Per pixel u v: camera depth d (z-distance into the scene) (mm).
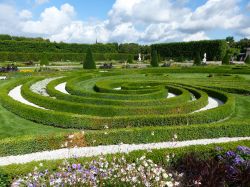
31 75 34188
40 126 14062
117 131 11609
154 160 9141
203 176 7027
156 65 53969
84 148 11078
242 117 15953
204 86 24109
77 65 56719
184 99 18109
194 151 9281
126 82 26438
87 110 15047
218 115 14820
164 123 13344
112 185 6660
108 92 21078
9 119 15195
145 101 16438
